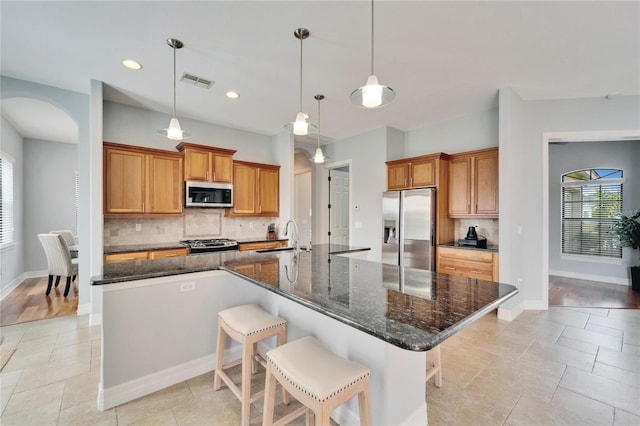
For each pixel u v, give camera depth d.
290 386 1.26
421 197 4.09
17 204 4.88
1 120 4.32
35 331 2.93
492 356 2.49
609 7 1.99
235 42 2.42
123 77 3.03
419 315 1.09
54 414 1.73
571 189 5.46
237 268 2.01
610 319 3.34
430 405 1.85
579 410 1.81
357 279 1.68
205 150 4.12
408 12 2.05
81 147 3.37
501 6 1.99
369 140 4.96
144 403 1.83
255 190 4.76
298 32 2.28
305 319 1.91
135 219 3.85
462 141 4.25
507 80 3.12
